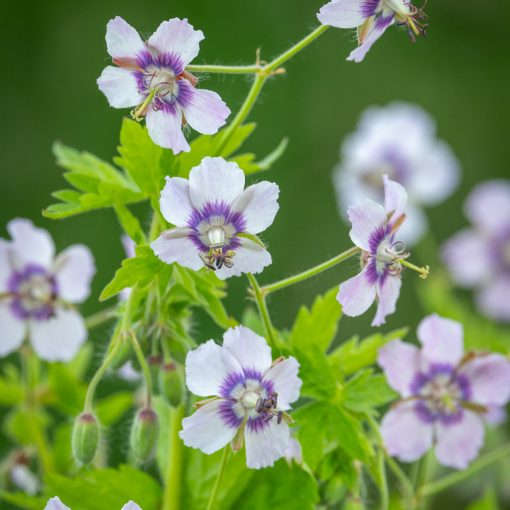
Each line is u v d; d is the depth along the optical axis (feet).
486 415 1.76
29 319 1.81
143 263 1.60
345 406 1.65
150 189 1.63
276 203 1.55
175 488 1.66
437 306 2.10
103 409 1.81
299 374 1.63
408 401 1.69
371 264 1.59
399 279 1.61
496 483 2.00
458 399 1.71
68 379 1.80
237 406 1.56
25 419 1.81
